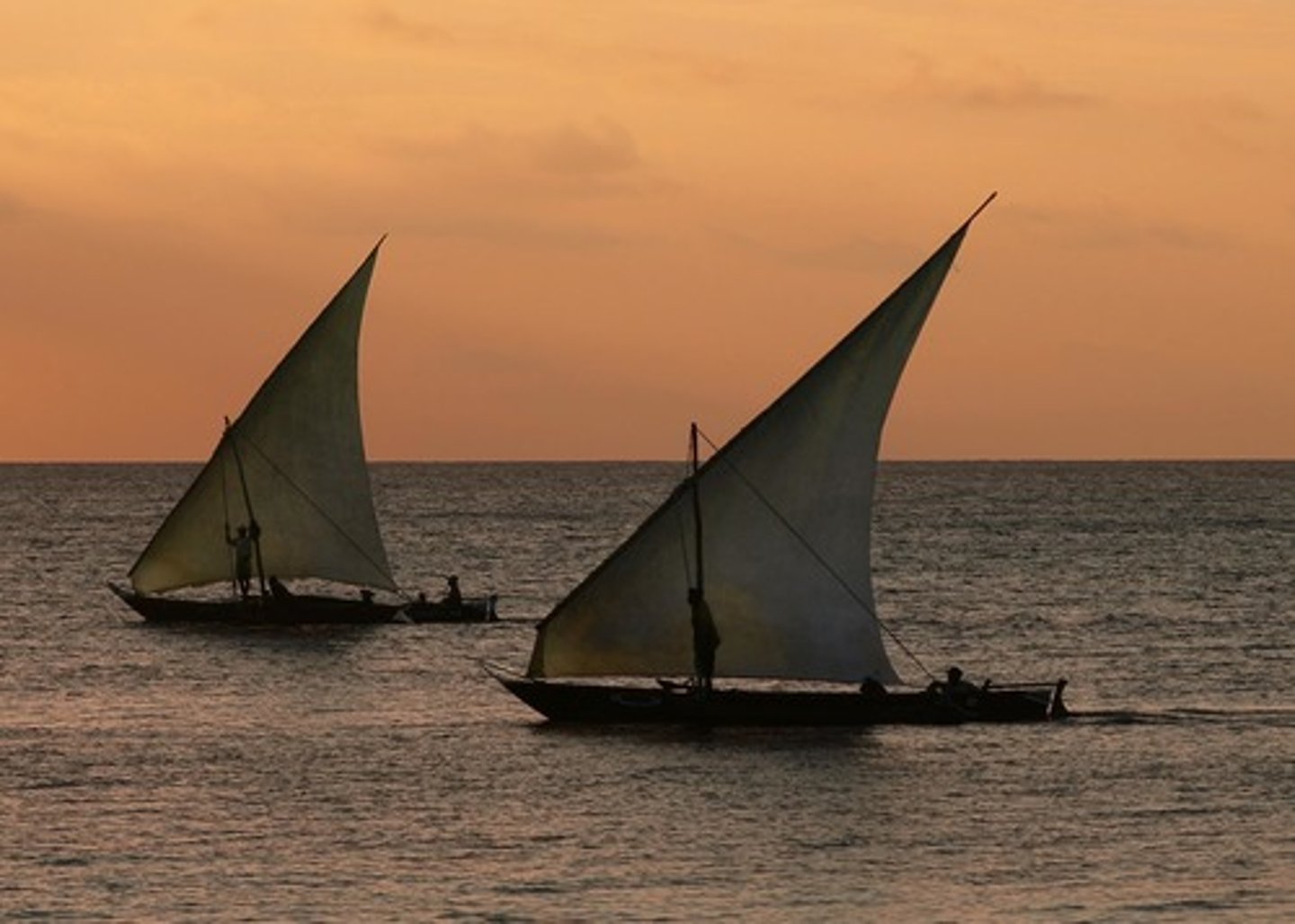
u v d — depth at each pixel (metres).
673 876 123.19
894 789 145.50
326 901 117.94
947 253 162.62
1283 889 120.38
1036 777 149.38
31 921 114.06
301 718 177.75
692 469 165.75
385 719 176.88
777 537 165.88
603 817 137.62
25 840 131.50
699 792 144.88
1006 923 114.31
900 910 116.62
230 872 123.81
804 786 146.38
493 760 156.75
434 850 129.00
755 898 118.81
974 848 129.75
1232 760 155.25
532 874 123.56
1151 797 143.00
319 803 141.88
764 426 164.62
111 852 128.38
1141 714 178.12
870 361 164.25
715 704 168.38
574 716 171.88
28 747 163.12
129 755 159.62
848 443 165.50
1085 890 120.19
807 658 166.62
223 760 157.38
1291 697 192.12
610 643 168.00
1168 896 119.06
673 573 166.75
